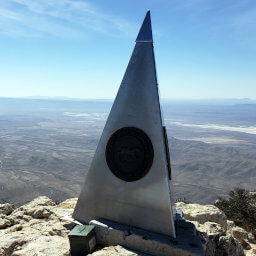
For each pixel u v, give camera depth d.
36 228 2.65
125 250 2.13
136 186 2.35
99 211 2.50
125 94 2.42
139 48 2.40
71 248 2.18
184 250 2.06
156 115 2.31
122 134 2.40
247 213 4.35
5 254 2.25
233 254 2.65
